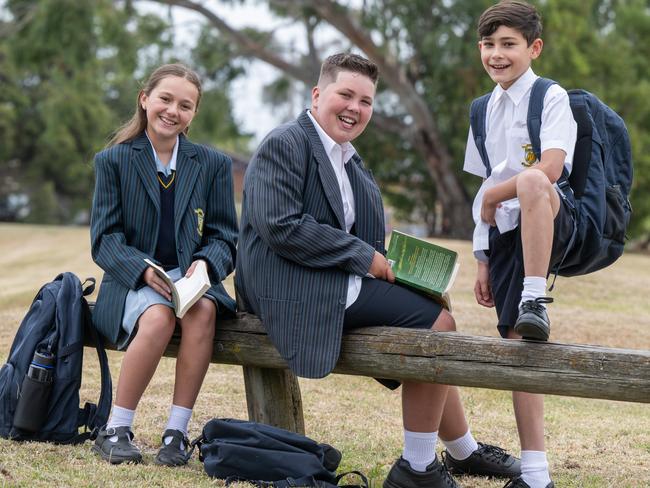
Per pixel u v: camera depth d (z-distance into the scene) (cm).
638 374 374
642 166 2303
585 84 2319
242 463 422
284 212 415
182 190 477
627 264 1457
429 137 2575
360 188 443
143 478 418
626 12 2594
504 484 454
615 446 550
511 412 626
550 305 1062
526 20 420
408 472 421
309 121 437
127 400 448
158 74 477
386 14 2372
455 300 1039
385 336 415
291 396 484
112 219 466
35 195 4525
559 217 401
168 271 473
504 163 428
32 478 408
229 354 460
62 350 463
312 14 2475
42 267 1600
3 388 466
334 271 419
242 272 449
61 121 3088
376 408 625
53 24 2495
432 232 2978
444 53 2317
